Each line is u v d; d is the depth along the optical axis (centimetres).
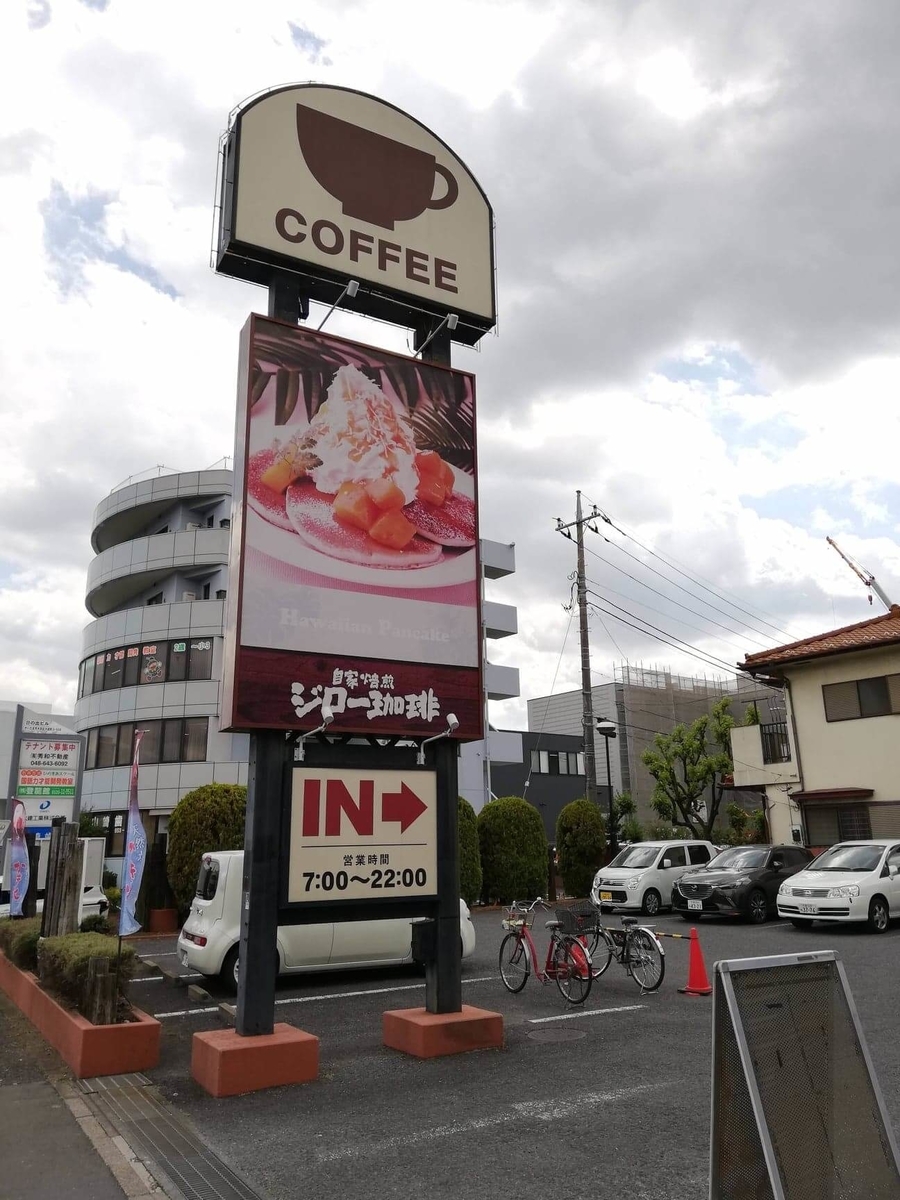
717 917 1869
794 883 1596
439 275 922
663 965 1034
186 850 1741
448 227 941
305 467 787
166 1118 591
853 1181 338
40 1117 596
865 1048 365
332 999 1046
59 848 1019
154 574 3234
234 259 823
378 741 798
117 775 3025
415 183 929
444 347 925
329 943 1134
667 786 3450
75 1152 529
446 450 876
